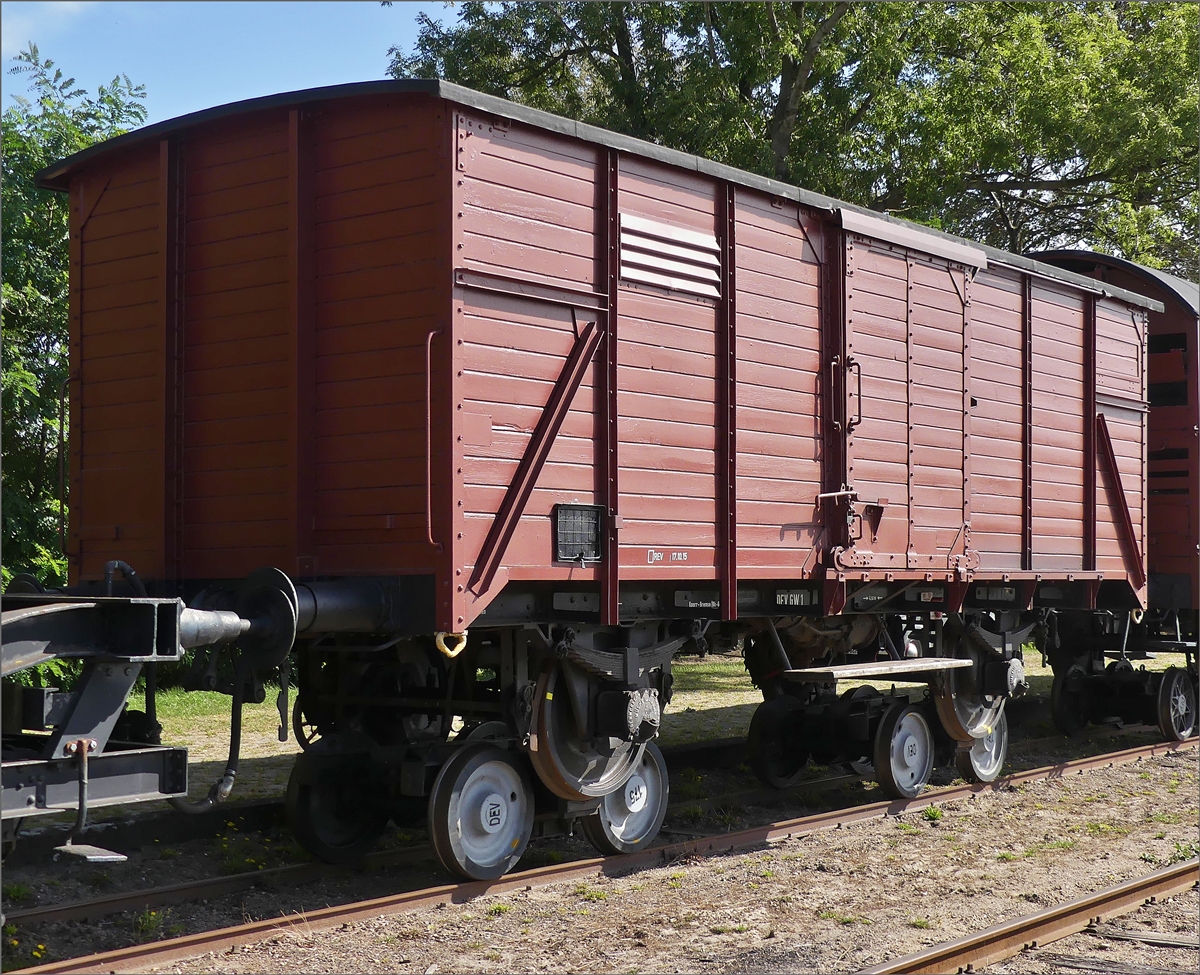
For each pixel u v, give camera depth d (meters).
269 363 7.25
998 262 10.98
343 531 7.00
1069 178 28.45
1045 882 7.38
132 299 7.84
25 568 14.59
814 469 9.02
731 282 8.37
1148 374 14.51
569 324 7.34
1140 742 14.12
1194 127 25.58
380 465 6.86
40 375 15.34
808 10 24.52
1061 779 11.36
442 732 8.29
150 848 7.74
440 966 5.68
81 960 5.37
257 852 7.82
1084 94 25.55
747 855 8.10
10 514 14.39
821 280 9.20
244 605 6.57
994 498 10.95
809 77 25.28
